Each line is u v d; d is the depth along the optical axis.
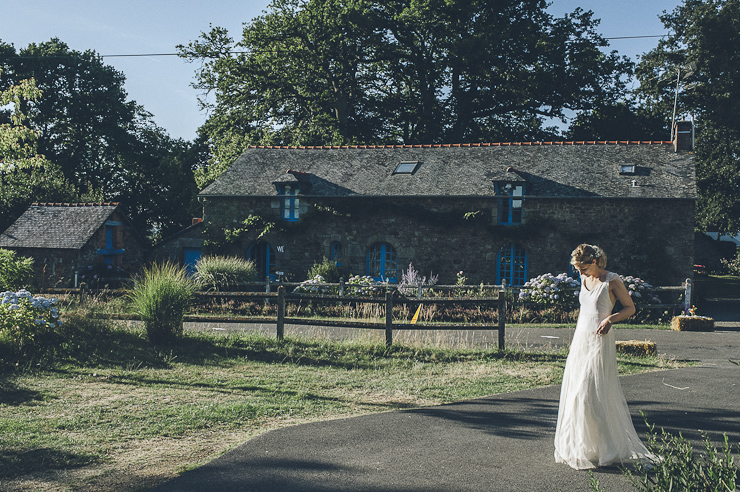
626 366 8.66
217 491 3.95
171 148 41.50
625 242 19.45
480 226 20.72
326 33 30.05
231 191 22.81
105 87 38.47
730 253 44.12
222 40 31.64
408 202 21.30
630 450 4.45
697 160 32.94
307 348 9.72
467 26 30.80
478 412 6.08
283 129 33.56
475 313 15.56
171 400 6.42
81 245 21.34
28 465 4.38
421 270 21.17
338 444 4.98
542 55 31.53
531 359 9.29
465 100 33.19
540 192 20.20
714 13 31.44
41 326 8.76
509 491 3.98
